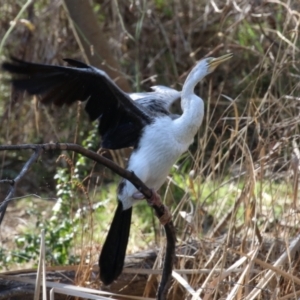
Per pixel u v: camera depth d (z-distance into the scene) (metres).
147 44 16.00
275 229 8.83
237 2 14.05
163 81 15.52
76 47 15.84
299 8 13.26
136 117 7.50
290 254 8.26
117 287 8.96
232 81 14.57
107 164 6.57
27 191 14.58
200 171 9.08
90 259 8.53
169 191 11.20
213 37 14.56
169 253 7.45
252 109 10.07
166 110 7.94
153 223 10.91
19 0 16.09
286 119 9.75
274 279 8.44
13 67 6.92
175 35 16.02
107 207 12.73
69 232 10.27
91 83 7.36
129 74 15.66
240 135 8.88
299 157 8.86
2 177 15.03
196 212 8.97
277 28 13.02
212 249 9.27
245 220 8.47
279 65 10.44
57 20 15.59
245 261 8.54
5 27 16.19
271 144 9.49
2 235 12.35
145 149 7.45
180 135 7.45
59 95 7.34
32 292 8.29
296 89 10.70
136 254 9.53
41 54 15.72
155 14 15.70
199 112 7.48
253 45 13.72
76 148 6.17
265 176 9.85
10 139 15.82
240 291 7.82
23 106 15.84
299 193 9.66
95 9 16.70
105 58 12.66
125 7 16.11
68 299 8.57
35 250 10.26
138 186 6.98
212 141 13.21
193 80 7.56
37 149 5.86
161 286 7.54
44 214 13.32
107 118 7.62
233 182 11.31
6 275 8.48
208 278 7.99
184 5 16.31
